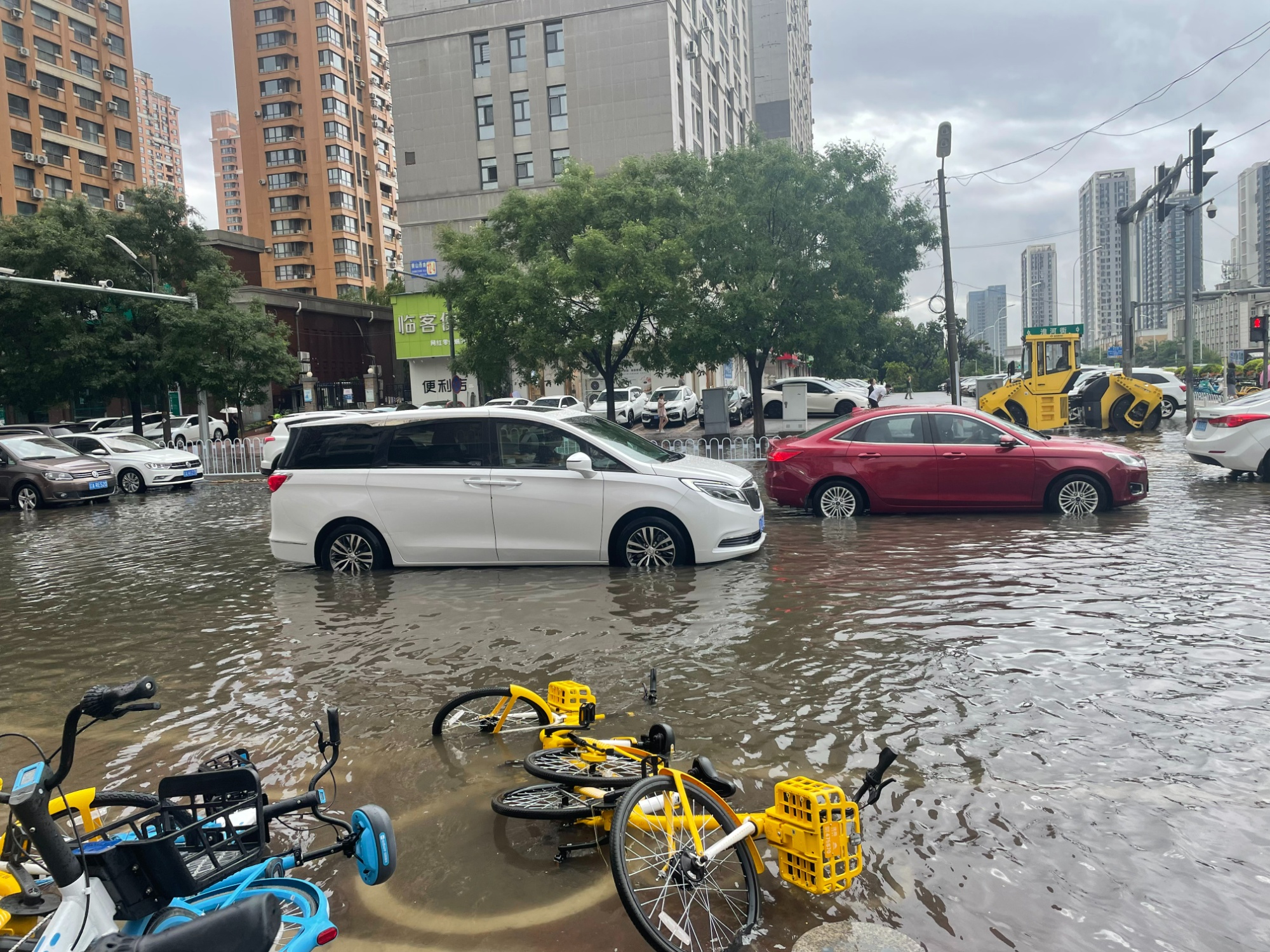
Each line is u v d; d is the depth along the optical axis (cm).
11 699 585
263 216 7962
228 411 3981
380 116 8506
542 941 290
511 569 927
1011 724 459
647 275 2178
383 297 6888
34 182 5491
